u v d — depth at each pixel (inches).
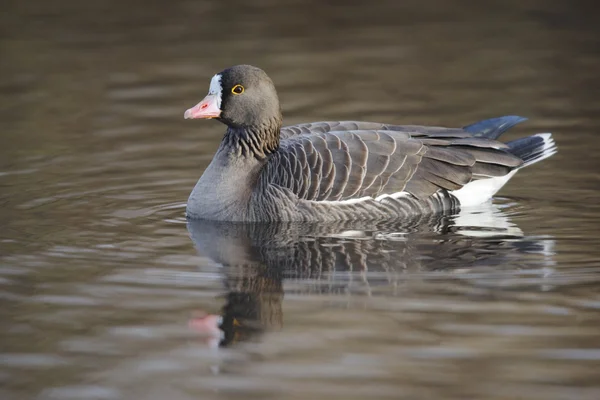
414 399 375.2
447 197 613.9
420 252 533.0
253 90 602.2
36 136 781.3
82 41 1036.5
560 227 577.9
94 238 561.6
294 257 526.3
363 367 400.2
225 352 414.6
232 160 606.2
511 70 941.2
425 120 799.7
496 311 451.2
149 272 505.7
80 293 478.0
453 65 959.6
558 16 1117.7
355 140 603.8
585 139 756.0
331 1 1203.2
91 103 861.8
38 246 546.0
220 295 473.4
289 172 589.3
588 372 394.0
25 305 463.8
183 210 621.9
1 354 415.2
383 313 450.3
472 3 1187.3
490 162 616.4
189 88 895.7
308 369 399.2
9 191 655.1
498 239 555.2
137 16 1134.4
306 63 967.6
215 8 1171.3
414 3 1194.0
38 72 946.1
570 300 462.0
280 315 449.7
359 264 514.9
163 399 378.0
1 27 1079.0
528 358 406.0
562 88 882.8
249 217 592.1
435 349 414.6
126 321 446.3
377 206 594.9
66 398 379.9
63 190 659.4
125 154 743.1
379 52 1005.2
